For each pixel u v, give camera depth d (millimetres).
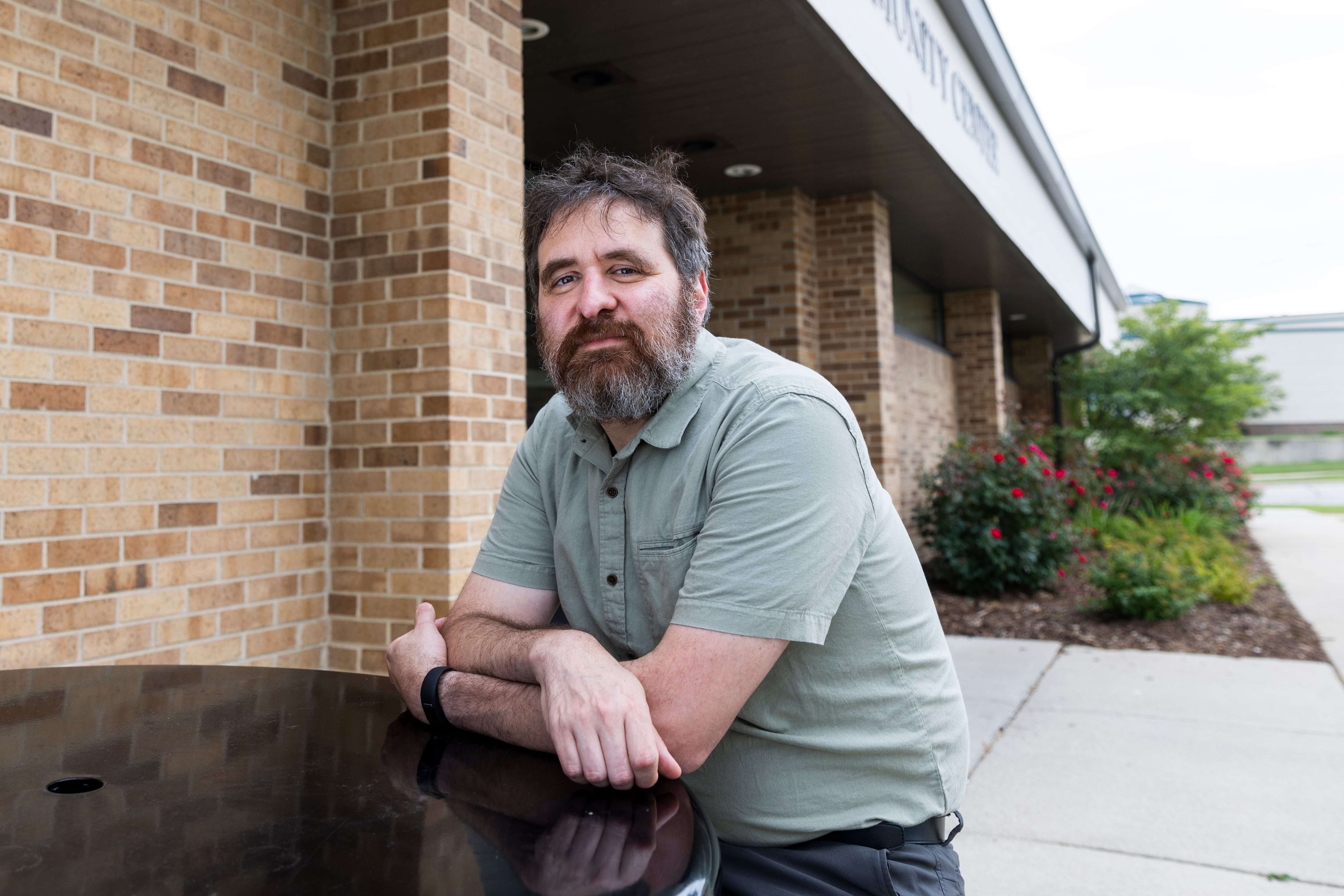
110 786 1015
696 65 4680
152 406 2588
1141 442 13133
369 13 3127
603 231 1291
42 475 2320
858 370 7016
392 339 3062
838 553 1220
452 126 3012
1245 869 2654
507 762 1118
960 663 5344
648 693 1153
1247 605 6840
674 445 1317
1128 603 6332
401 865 808
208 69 2758
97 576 2443
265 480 2928
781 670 1316
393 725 1280
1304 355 43969
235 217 2836
